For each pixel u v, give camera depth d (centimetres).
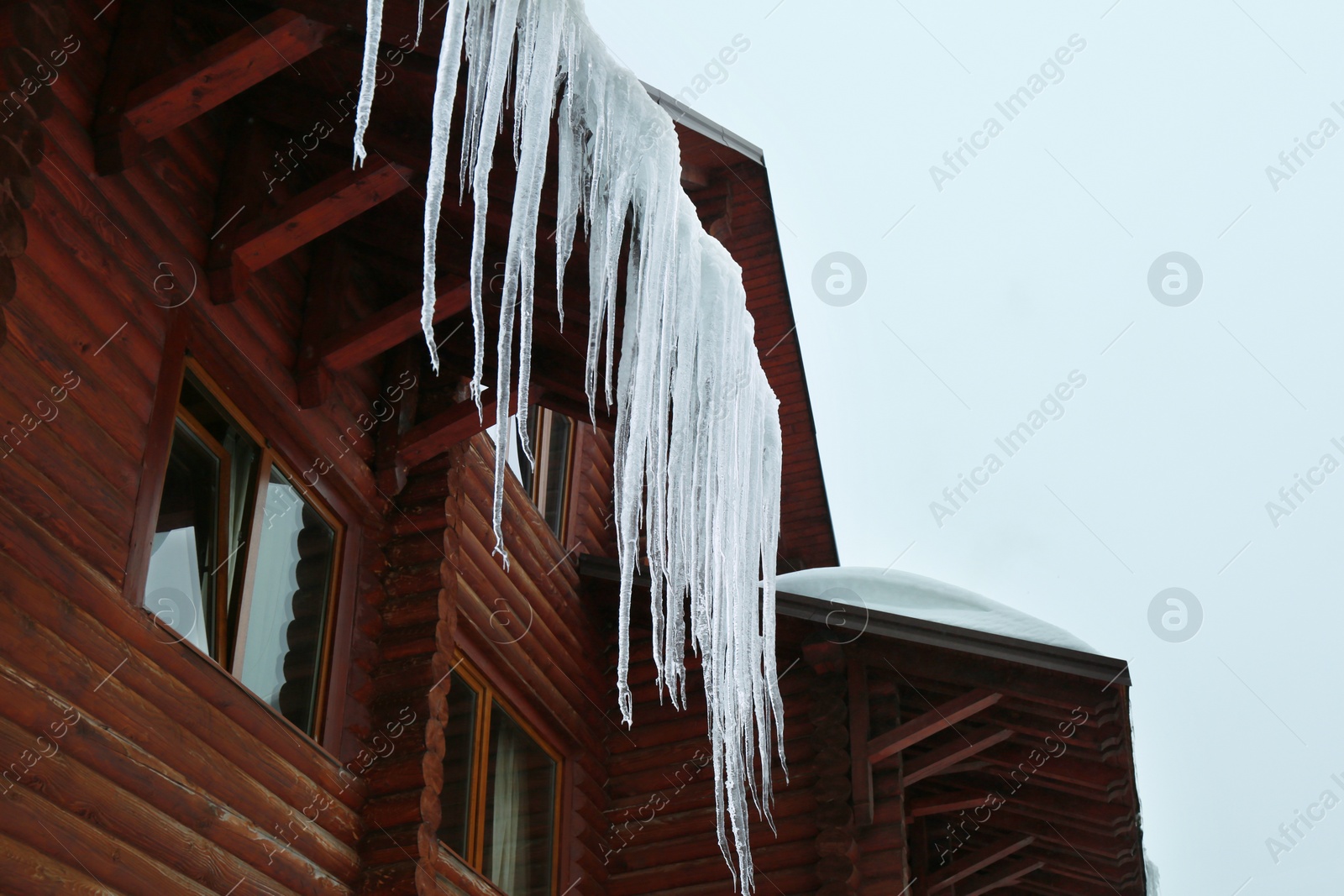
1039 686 742
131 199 465
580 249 533
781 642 817
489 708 716
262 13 489
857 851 741
